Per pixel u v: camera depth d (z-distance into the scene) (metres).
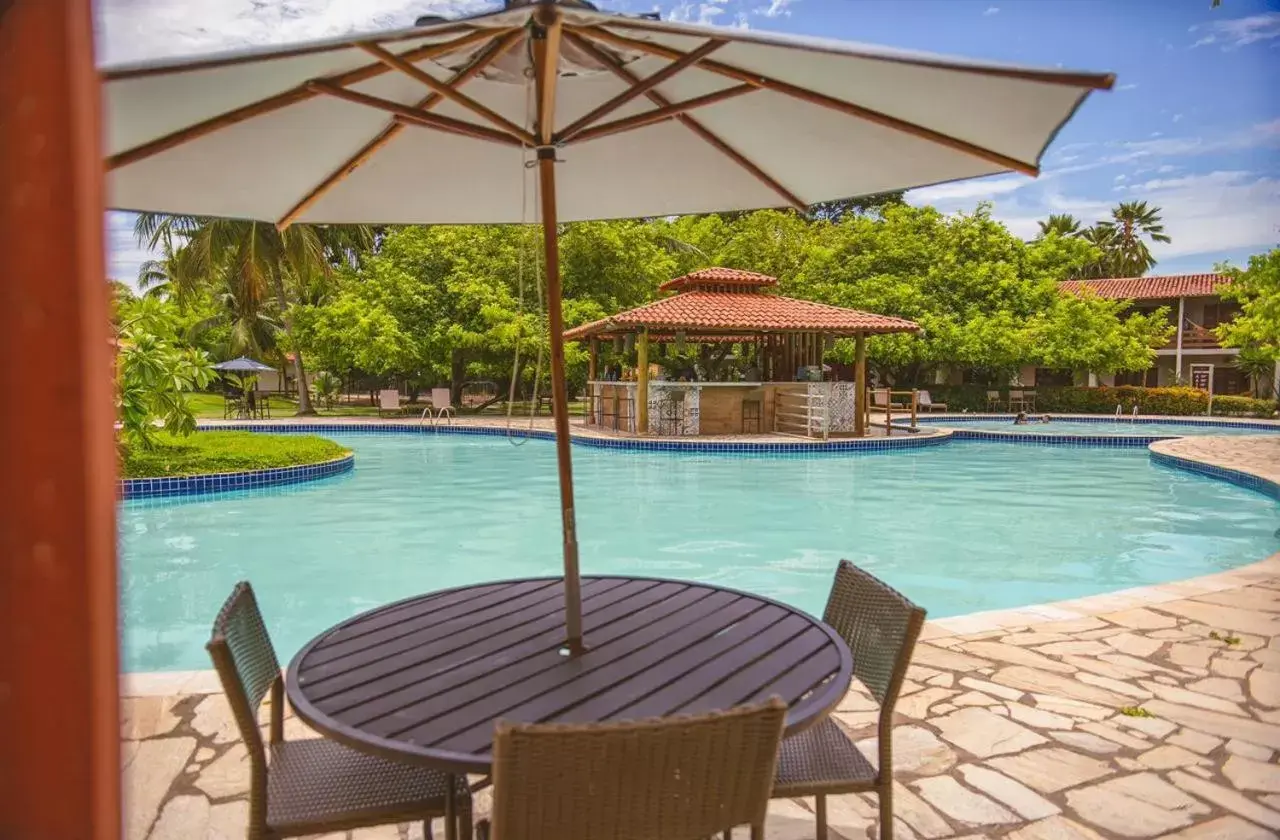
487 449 17.06
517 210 3.40
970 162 2.61
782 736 1.55
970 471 13.71
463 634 2.30
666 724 1.38
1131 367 27.56
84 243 0.57
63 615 0.58
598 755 1.35
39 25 0.55
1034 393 28.62
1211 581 5.49
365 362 23.22
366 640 2.25
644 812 1.40
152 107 2.02
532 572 7.11
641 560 7.52
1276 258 14.96
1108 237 55.12
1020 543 8.27
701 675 2.00
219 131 2.44
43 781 0.59
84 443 0.58
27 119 0.55
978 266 26.97
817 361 18.66
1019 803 2.68
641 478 12.61
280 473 11.71
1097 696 3.56
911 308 25.91
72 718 0.59
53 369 0.57
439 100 2.67
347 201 3.23
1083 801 2.69
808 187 3.12
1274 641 4.27
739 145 2.95
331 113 2.55
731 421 18.03
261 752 1.83
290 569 7.24
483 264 24.75
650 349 20.11
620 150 3.08
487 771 1.55
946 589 6.60
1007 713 3.38
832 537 8.52
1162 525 9.22
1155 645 4.20
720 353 20.27
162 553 7.83
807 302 19.41
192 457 11.76
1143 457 16.03
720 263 29.33
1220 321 32.53
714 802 1.45
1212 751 3.04
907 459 15.48
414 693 1.89
